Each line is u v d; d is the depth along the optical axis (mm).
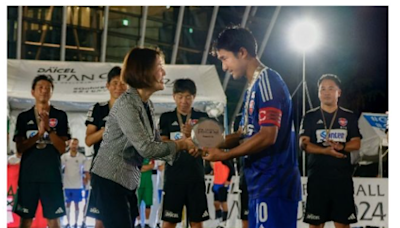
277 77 3023
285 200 2992
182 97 5969
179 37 19172
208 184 7383
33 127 6070
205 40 19484
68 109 8516
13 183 7512
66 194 8188
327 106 6250
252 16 18781
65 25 17031
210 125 2994
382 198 6949
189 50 19516
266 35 18375
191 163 5484
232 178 7379
